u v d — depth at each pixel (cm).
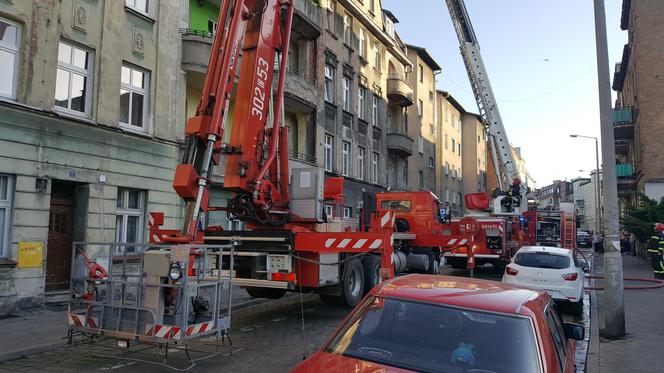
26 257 1050
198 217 711
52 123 1114
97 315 638
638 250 3103
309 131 2244
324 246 885
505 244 1875
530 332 327
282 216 933
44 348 711
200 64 1528
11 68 1056
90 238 1195
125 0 1338
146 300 610
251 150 852
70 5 1177
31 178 1066
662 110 2870
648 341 806
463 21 2147
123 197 1331
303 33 2134
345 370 310
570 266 1119
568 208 2869
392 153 3259
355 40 2745
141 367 623
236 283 885
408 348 330
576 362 723
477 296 366
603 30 891
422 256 1470
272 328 883
